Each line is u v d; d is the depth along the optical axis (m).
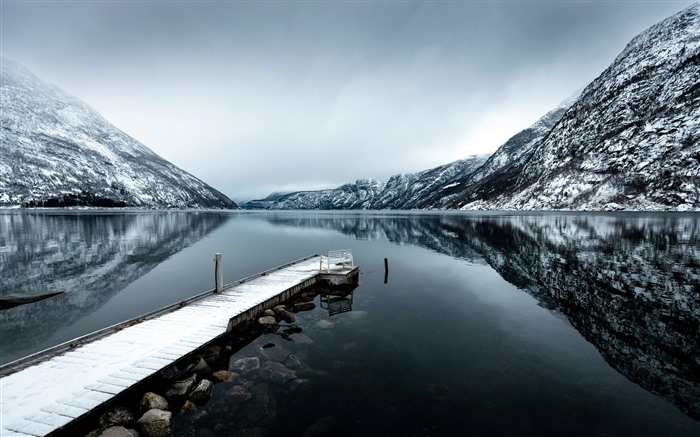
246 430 8.05
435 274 27.83
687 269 28.50
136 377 9.30
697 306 18.45
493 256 37.25
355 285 23.88
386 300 19.91
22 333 16.16
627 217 98.00
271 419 8.45
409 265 32.22
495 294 21.20
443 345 13.05
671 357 12.06
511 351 12.45
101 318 18.22
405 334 14.23
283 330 14.77
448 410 8.78
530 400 9.23
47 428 7.31
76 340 11.42
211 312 14.87
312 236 66.00
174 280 27.11
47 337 15.69
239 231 77.81
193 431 8.05
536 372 10.84
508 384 10.06
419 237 60.75
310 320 16.20
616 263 31.36
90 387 8.80
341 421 8.33
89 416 8.00
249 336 14.15
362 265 32.47
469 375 10.62
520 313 17.25
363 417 8.49
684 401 9.22
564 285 23.48
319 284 23.52
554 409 8.83
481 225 84.81
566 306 18.48
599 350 12.59
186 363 10.82
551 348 12.80
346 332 14.48
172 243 52.66
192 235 66.19
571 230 64.00
